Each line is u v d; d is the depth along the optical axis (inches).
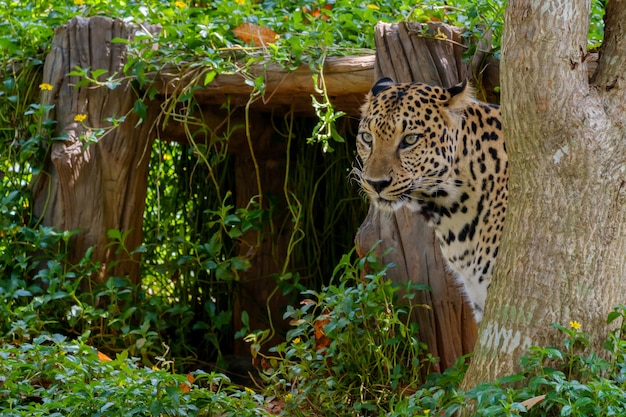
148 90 474.6
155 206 561.6
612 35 304.3
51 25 509.0
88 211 478.9
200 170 553.6
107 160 480.4
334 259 528.1
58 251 472.7
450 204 376.8
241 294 533.0
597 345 301.1
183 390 343.9
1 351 354.3
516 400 290.8
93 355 352.5
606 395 276.5
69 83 485.4
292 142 530.3
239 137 515.8
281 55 442.6
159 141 513.3
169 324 485.7
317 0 512.7
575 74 297.3
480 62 414.0
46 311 455.2
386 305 374.0
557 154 299.7
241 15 477.7
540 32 294.7
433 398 320.2
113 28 487.5
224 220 473.7
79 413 314.8
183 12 474.6
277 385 380.8
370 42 456.1
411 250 401.7
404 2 478.6
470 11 421.4
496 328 310.5
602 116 297.7
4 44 492.4
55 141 482.6
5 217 477.1
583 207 298.8
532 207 304.3
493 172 373.1
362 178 367.9
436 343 398.6
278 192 534.9
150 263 547.8
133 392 321.4
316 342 410.3
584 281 299.7
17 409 321.7
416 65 411.2
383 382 375.6
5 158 500.4
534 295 303.3
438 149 363.6
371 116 368.5
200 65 456.4
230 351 539.5
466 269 382.9
